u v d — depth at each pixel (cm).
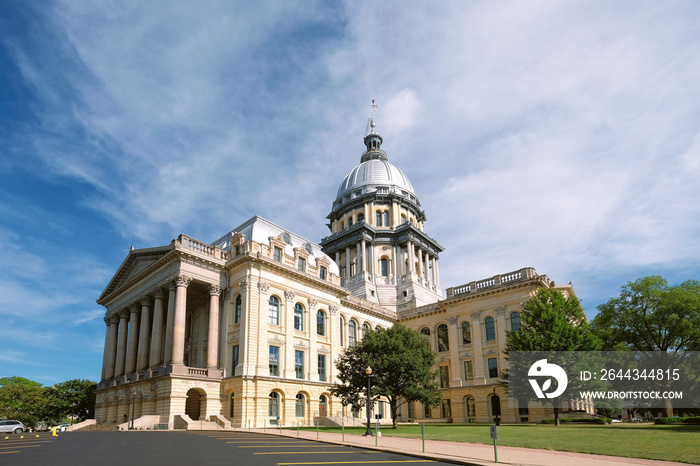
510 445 2627
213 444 2652
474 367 6322
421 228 10556
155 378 4988
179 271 5247
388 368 4628
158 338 5412
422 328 7312
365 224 9281
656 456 2033
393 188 10144
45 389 9150
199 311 6028
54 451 2273
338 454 2275
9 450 2336
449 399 6569
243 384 4919
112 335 6675
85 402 9050
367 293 8631
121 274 6612
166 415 4688
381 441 2936
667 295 5562
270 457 2058
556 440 2778
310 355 5822
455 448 2508
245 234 6006
